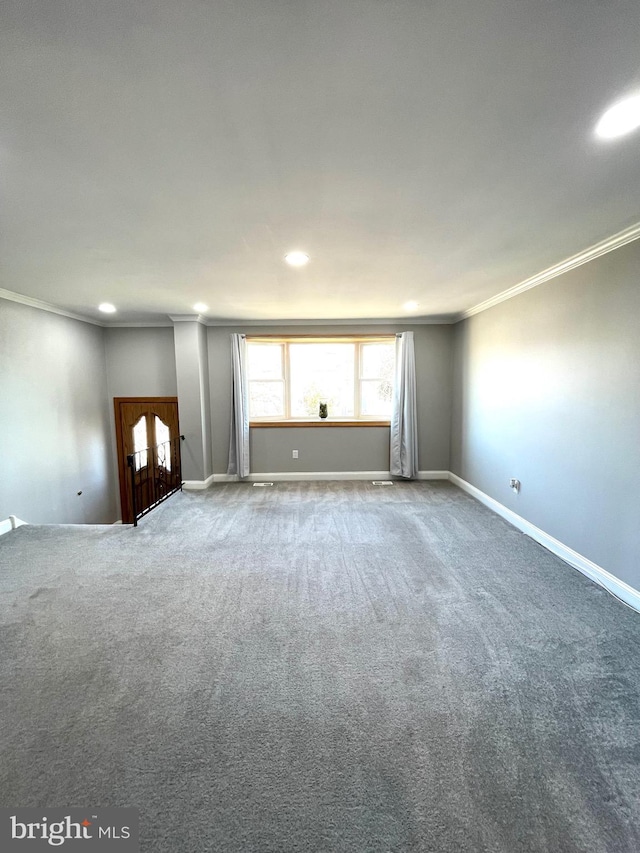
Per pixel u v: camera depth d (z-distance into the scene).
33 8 0.87
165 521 3.93
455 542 3.37
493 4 0.88
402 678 1.81
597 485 2.66
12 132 1.29
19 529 3.69
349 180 1.64
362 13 0.90
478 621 2.24
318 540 3.44
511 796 1.30
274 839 1.18
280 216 1.97
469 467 4.84
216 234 2.20
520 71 1.07
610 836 1.18
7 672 1.86
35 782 1.34
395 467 5.46
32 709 1.64
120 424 5.58
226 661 1.93
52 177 1.58
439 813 1.25
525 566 2.92
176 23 0.92
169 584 2.68
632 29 0.94
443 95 1.15
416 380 5.41
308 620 2.26
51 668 1.88
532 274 3.14
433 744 1.48
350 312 4.76
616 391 2.47
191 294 3.71
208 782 1.34
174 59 1.01
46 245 2.36
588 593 2.53
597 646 2.03
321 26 0.93
